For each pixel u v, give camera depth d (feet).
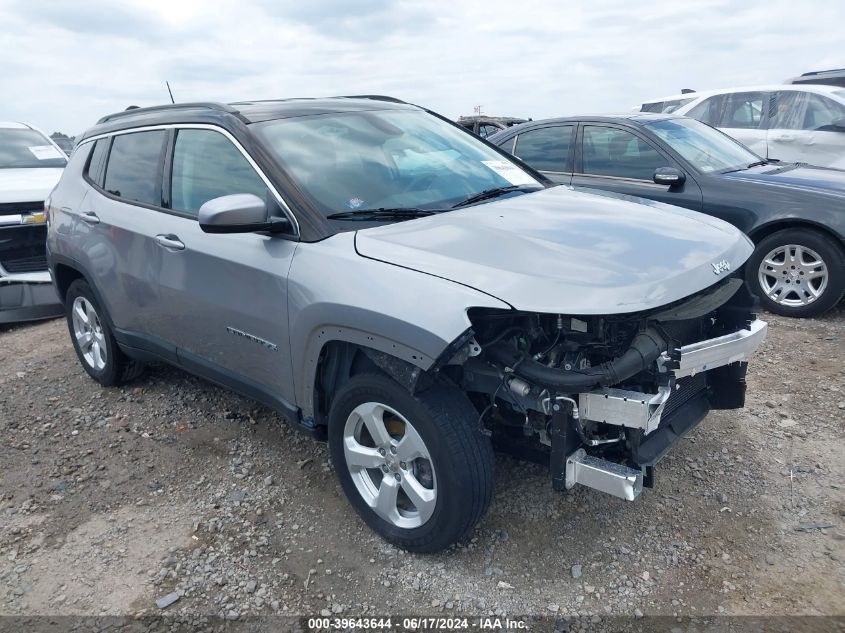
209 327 11.80
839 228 17.40
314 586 9.28
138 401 15.23
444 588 9.09
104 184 14.78
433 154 12.61
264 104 12.77
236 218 9.66
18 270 21.11
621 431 8.73
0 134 27.07
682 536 9.82
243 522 10.71
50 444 13.53
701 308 8.98
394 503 9.75
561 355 8.73
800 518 10.07
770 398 13.75
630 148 21.07
